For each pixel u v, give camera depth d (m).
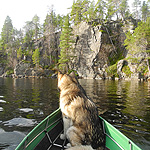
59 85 3.15
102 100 8.28
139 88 14.76
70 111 2.55
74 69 43.84
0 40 67.38
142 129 4.16
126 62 36.94
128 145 2.32
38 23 69.38
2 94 10.48
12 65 57.78
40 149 2.54
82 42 45.94
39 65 51.12
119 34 45.34
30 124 4.39
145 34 29.92
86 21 49.66
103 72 39.38
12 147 3.01
